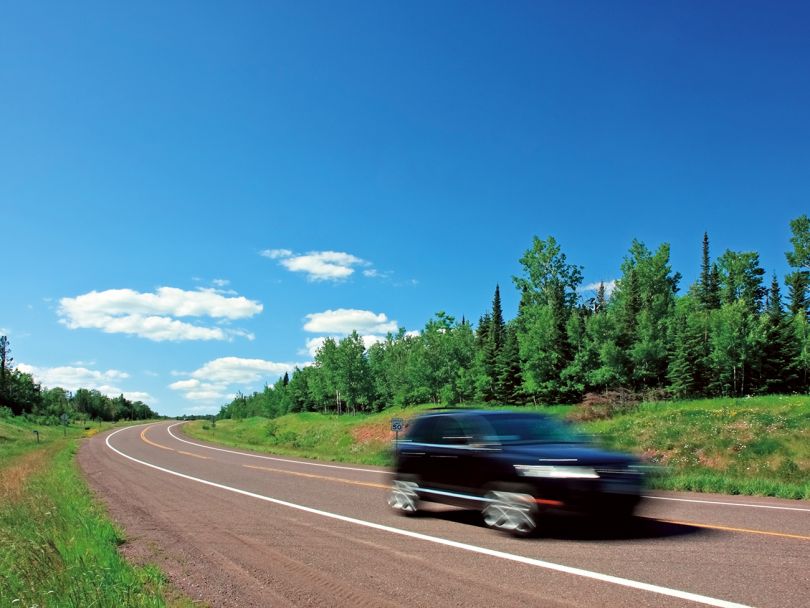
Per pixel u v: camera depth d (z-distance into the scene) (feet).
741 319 148.97
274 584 20.08
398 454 34.91
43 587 19.44
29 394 332.80
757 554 22.18
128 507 40.22
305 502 40.57
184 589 19.79
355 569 21.65
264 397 371.15
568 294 202.90
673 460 68.49
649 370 144.97
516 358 176.14
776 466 60.54
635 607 16.24
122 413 521.65
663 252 181.57
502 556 22.71
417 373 181.88
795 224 225.76
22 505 39.42
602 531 27.32
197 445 138.72
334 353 226.58
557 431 29.81
